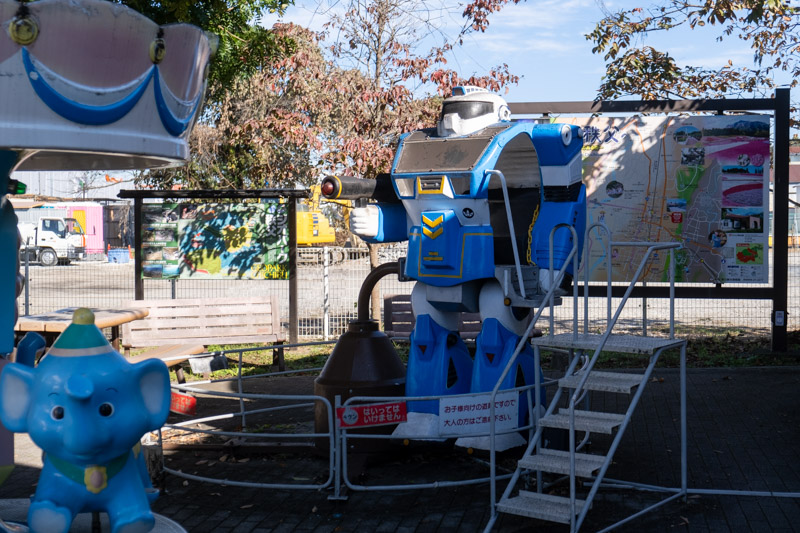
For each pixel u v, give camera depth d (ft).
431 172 21.01
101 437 12.71
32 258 108.78
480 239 21.15
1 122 11.10
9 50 10.86
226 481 19.94
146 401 13.47
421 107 39.65
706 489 19.57
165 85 12.56
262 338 36.58
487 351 21.98
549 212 21.53
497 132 21.18
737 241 36.81
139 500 13.76
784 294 36.99
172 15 32.94
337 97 40.96
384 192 22.85
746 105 36.50
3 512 16.44
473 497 19.57
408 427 21.77
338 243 98.27
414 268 21.93
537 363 18.57
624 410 27.96
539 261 21.35
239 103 64.75
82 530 15.34
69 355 13.01
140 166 16.16
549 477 20.74
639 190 37.06
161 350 32.53
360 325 22.84
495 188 23.63
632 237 37.27
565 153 21.49
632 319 52.44
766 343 40.78
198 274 40.86
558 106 36.50
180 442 24.73
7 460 14.70
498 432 19.22
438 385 22.09
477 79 38.75
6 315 14.65
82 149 11.68
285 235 40.93
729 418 26.61
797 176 130.82
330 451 19.92
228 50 37.32
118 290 71.72
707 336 44.04
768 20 48.08
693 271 37.14
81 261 109.70
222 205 40.73
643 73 49.70
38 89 11.12
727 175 36.65
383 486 19.04
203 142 67.05
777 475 20.66
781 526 17.17
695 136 36.68
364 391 21.90
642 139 36.91
